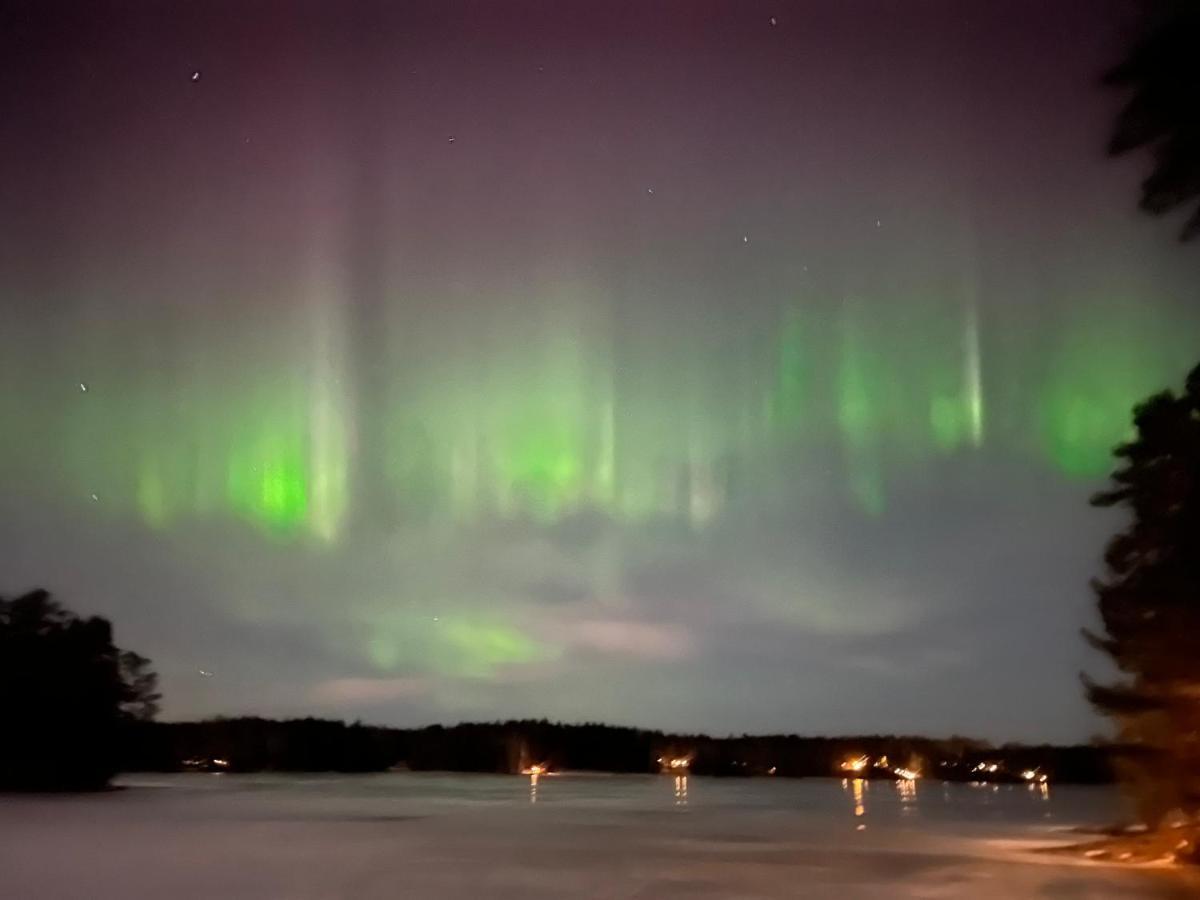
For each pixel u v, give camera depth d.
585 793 82.38
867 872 23.39
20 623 59.09
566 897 19.83
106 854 27.08
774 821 43.47
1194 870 23.97
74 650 59.47
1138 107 19.20
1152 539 26.30
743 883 21.77
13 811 43.84
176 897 19.86
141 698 62.53
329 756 127.06
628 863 25.42
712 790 96.56
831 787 107.75
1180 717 25.75
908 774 107.56
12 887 21.14
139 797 57.06
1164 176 19.86
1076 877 22.56
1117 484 26.56
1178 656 25.00
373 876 22.83
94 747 59.78
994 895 20.02
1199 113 18.62
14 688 57.81
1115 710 26.64
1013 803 65.94
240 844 29.81
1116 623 26.69
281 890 20.72
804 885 21.39
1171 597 25.05
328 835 33.34
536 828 37.56
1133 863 25.34
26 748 58.25
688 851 28.70
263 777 110.25
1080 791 93.88
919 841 32.38
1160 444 25.72
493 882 21.89
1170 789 26.31
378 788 83.88
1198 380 25.64
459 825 38.84
